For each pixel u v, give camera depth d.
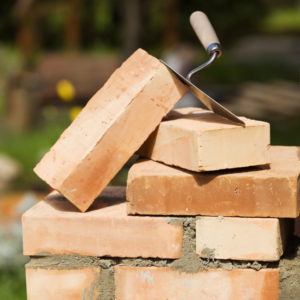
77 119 1.59
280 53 10.55
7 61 7.61
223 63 8.66
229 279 1.51
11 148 4.48
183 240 1.51
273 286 1.50
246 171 1.49
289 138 4.75
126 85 1.57
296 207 1.47
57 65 6.32
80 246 1.53
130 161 3.31
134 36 4.87
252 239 1.48
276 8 18.31
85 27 10.01
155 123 1.53
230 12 10.40
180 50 4.91
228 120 1.52
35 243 1.53
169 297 1.52
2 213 3.13
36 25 8.20
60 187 1.51
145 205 1.50
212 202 1.49
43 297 1.55
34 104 5.59
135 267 1.53
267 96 6.57
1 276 2.11
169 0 7.52
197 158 1.46
